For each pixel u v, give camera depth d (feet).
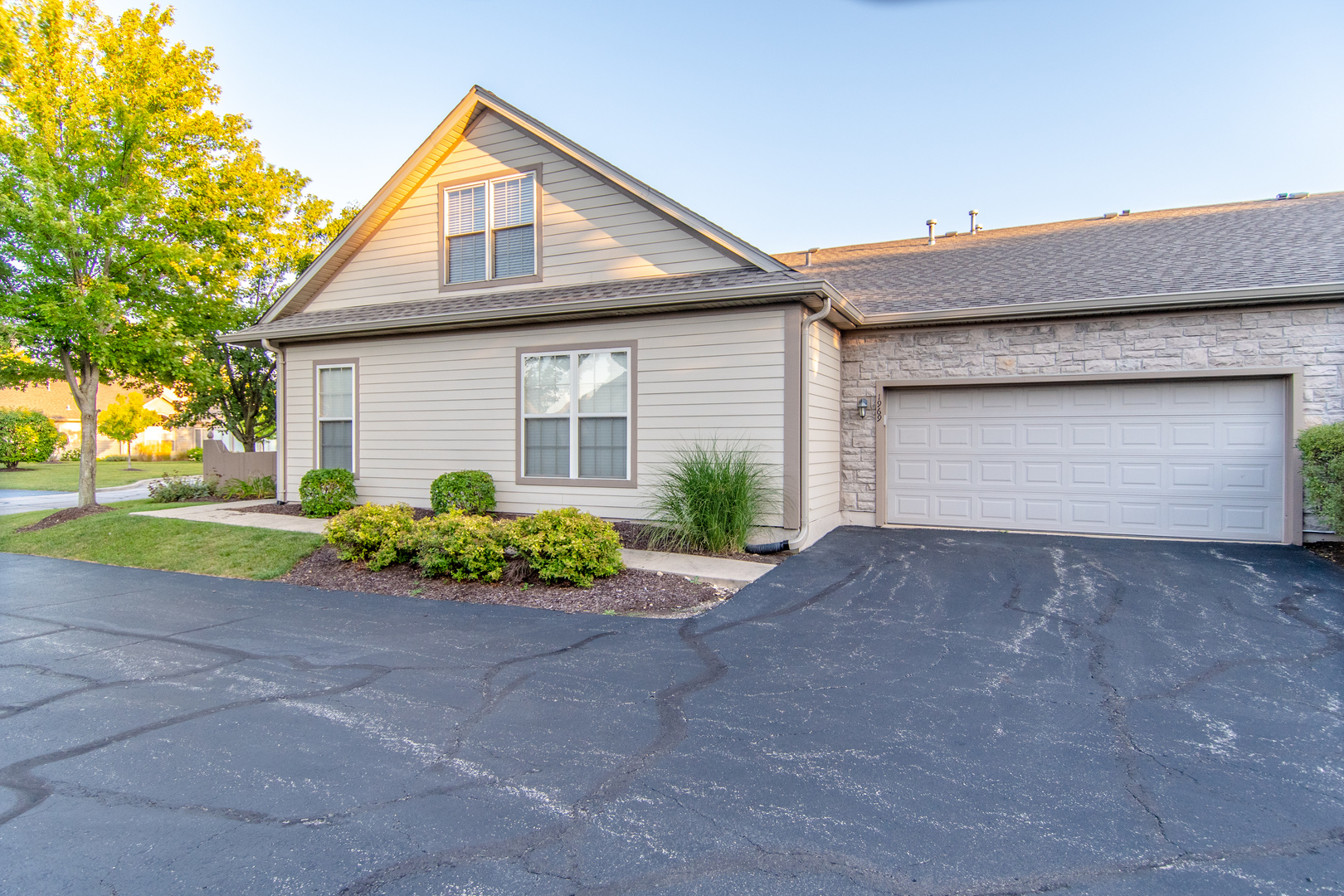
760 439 27.14
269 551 27.37
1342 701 12.43
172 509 37.42
